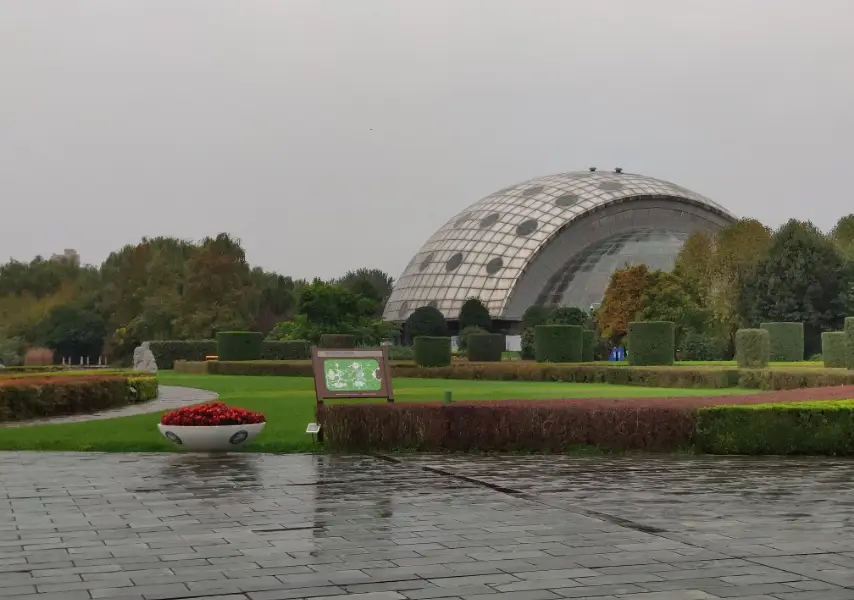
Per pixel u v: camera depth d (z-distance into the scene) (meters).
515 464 16.19
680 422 18.00
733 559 8.85
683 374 37.03
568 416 17.92
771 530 10.27
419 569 8.47
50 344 101.75
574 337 52.25
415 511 11.45
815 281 56.88
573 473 15.02
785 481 14.12
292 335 74.56
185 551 9.23
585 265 102.19
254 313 97.00
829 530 10.27
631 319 60.50
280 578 8.16
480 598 7.49
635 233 107.00
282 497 12.54
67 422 23.70
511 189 115.12
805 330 57.66
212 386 41.41
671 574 8.28
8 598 7.53
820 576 8.20
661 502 12.15
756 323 58.38
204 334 84.94
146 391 32.19
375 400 28.52
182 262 103.50
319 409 18.58
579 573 8.31
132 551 9.25
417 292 106.31
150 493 12.91
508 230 105.00
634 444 17.94
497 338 63.19
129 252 105.50
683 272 60.66
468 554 9.08
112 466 15.84
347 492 12.98
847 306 56.38
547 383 42.03
